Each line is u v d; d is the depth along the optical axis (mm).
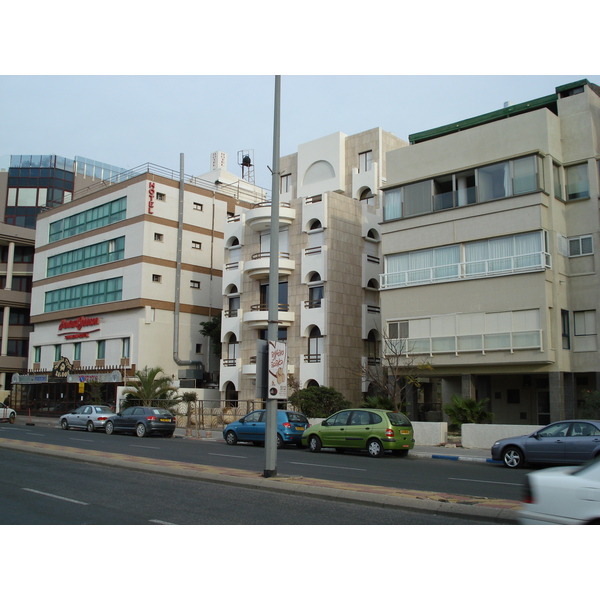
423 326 29844
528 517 7199
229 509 10375
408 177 31781
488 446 23578
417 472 16391
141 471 15258
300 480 12930
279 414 25953
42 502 10992
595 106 28453
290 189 46562
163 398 40031
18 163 68062
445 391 32625
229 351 42219
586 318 27188
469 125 31094
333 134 44125
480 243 28609
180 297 48344
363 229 39344
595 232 27297
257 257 40094
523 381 30422
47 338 55781
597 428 17078
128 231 48281
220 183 56531
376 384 32062
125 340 47406
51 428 36812
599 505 6609
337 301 37031
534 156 27250
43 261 57750
